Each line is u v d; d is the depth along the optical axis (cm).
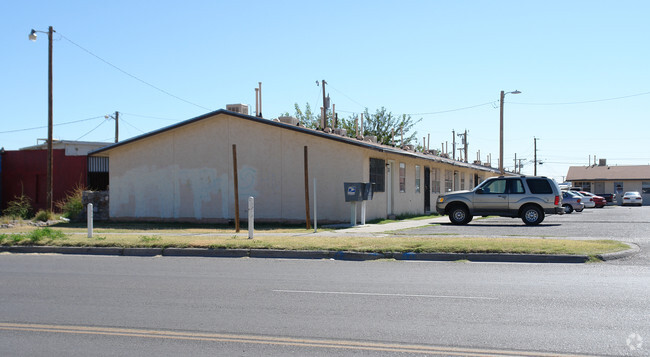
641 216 3092
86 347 627
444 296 888
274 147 2417
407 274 1127
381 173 2527
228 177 2483
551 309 789
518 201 2173
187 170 2550
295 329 691
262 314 773
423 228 2027
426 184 3259
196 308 813
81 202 2739
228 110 2486
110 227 2275
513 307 804
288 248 1443
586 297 870
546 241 1445
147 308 816
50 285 1016
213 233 1892
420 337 651
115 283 1034
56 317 766
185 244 1521
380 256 1373
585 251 1299
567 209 3831
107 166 3438
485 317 745
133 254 1520
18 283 1040
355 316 757
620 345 613
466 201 2230
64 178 3381
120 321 741
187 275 1130
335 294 911
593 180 7144
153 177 2608
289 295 905
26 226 2408
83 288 984
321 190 2344
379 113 5806
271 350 608
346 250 1398
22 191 3316
